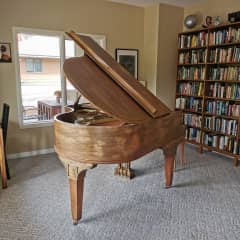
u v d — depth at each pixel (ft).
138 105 8.46
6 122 10.44
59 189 10.09
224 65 14.25
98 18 15.25
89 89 7.54
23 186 10.32
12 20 12.68
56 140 7.79
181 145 12.91
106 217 8.20
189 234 7.37
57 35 14.08
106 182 10.84
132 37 16.87
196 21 15.81
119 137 7.08
